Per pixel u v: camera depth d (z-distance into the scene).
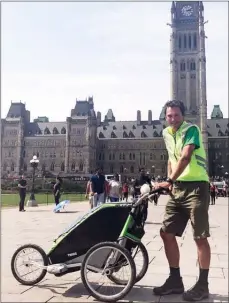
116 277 6.48
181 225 6.04
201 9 153.00
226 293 5.87
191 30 152.62
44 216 20.84
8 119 163.00
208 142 160.12
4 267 7.30
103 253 5.70
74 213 23.48
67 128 155.12
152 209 27.25
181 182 5.94
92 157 156.25
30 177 123.44
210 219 19.44
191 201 5.81
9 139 161.88
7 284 6.25
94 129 158.50
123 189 29.53
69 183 95.00
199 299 5.48
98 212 5.99
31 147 160.88
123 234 5.81
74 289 6.02
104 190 15.70
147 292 5.94
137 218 5.92
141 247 6.33
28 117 168.12
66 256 6.07
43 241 10.89
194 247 10.01
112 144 161.88
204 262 5.67
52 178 120.25
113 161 160.75
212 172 158.12
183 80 151.00
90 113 156.12
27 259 6.46
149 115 163.75
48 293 5.80
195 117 147.88
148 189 5.90
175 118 6.12
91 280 6.53
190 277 6.82
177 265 5.98
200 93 148.62
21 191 25.19
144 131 161.00
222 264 7.79
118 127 165.00
